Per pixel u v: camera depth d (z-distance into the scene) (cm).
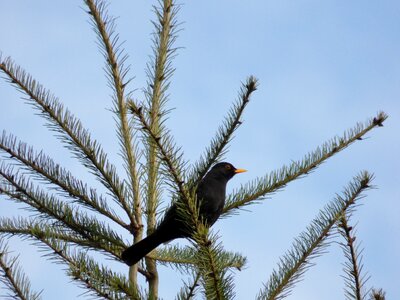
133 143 981
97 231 921
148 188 983
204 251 727
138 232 951
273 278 768
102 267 782
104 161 918
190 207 827
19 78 898
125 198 935
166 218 1053
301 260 770
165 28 997
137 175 977
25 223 902
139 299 757
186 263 1020
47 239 800
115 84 965
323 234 773
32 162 909
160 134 851
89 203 927
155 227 981
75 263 791
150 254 1001
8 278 714
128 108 779
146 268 1007
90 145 910
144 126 779
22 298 718
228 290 711
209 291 708
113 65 958
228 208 1056
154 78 978
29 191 907
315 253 773
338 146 985
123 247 936
